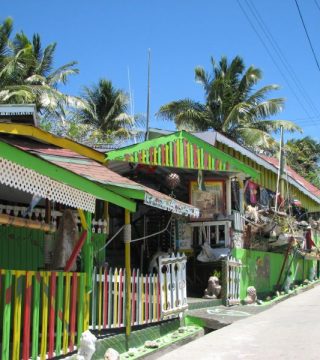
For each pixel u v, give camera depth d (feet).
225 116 91.09
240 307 33.58
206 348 21.29
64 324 17.78
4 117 23.58
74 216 20.29
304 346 21.34
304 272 59.31
